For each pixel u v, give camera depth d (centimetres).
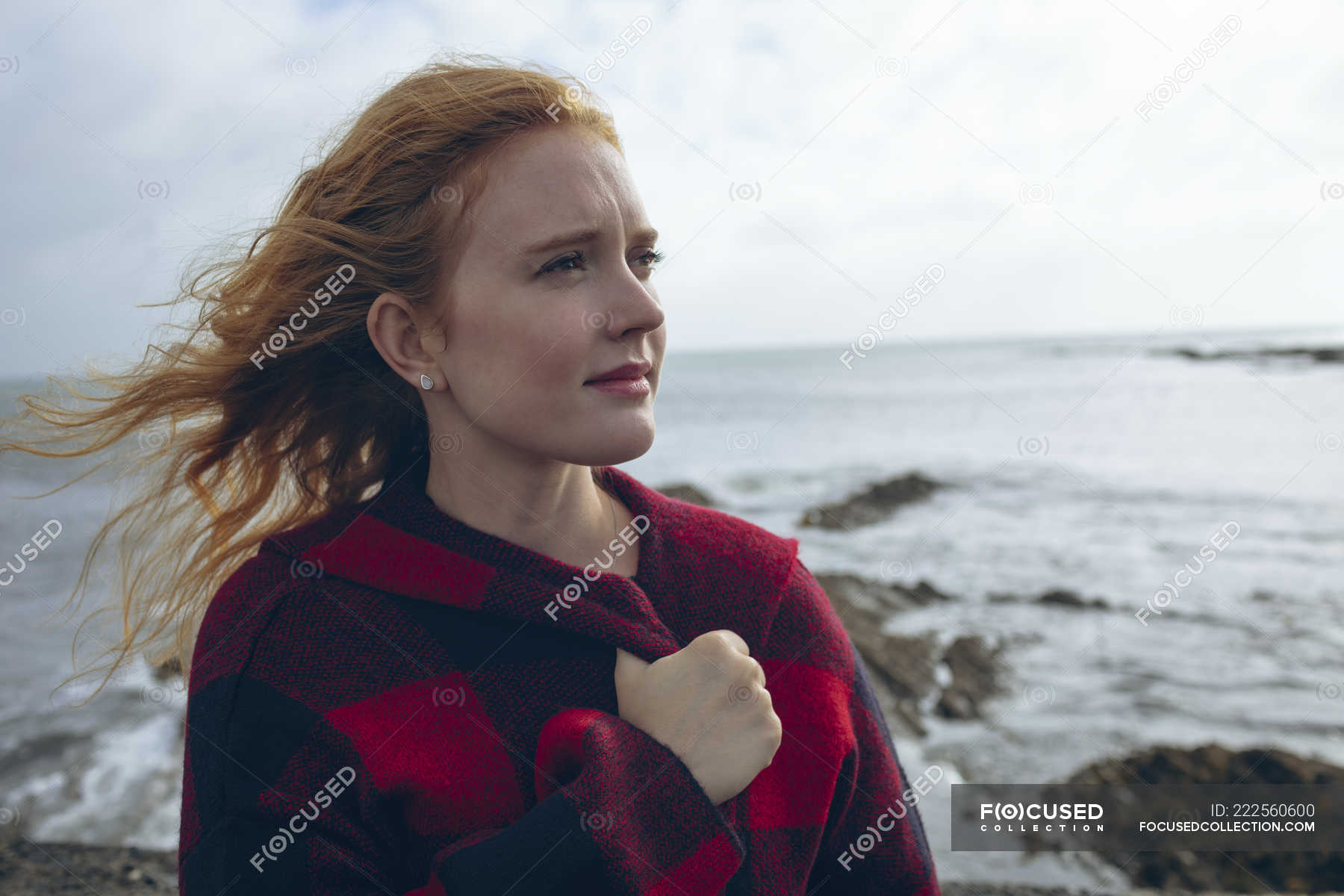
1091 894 488
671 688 117
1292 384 4084
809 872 126
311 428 159
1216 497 1942
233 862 117
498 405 117
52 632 1029
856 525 1709
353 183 133
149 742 701
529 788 119
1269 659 945
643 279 122
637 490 143
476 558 126
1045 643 1000
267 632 126
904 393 4816
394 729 120
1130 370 5428
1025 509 1848
